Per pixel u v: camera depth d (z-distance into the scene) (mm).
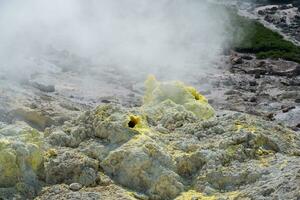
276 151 14758
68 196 12914
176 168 14016
